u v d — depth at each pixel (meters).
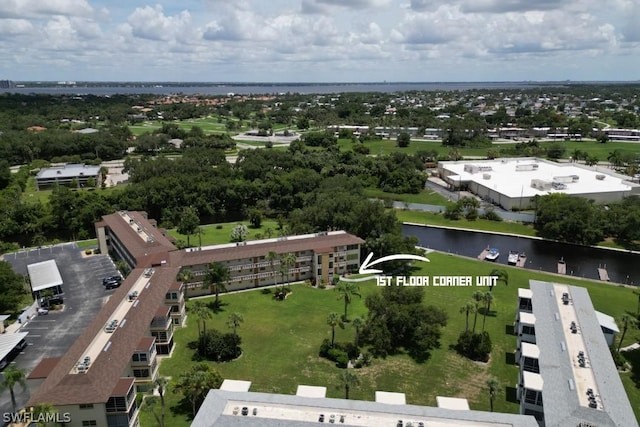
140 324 83.19
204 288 118.88
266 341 96.62
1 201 171.62
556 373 68.88
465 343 92.81
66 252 148.50
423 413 58.06
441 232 177.62
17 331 98.69
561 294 93.38
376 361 89.81
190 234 166.62
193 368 77.81
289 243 127.88
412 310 95.25
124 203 175.75
